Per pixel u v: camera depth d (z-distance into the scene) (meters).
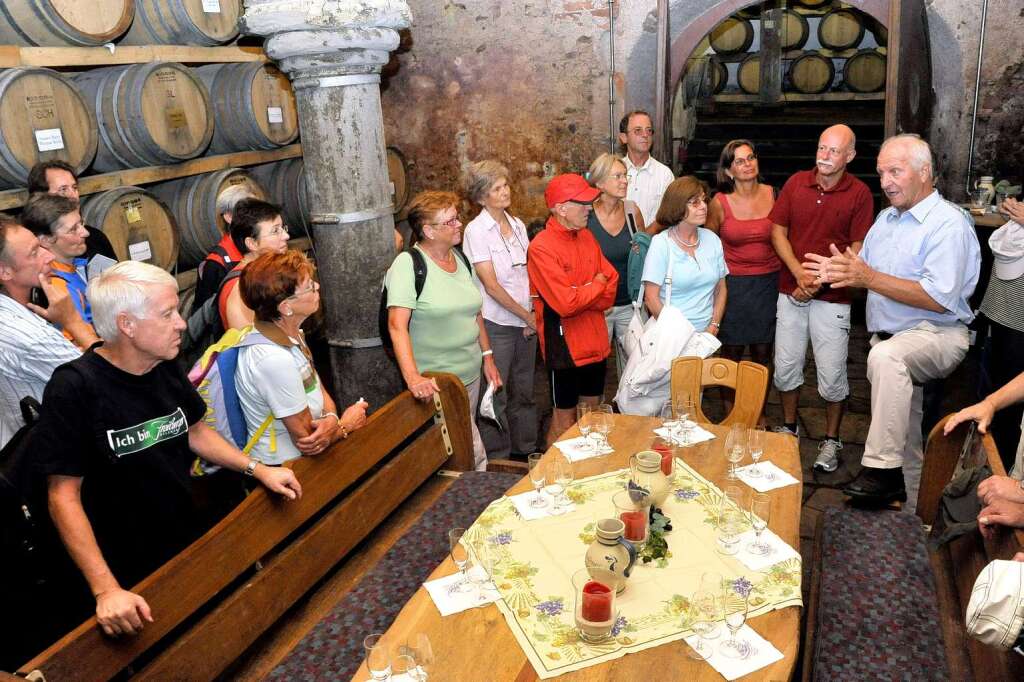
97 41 4.44
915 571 2.80
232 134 5.58
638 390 4.03
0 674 1.86
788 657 2.02
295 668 2.40
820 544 3.02
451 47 6.91
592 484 2.88
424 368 3.85
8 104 3.97
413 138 7.24
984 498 2.59
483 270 4.21
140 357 2.32
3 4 4.07
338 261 4.38
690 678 1.95
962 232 3.68
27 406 2.59
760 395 3.49
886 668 2.36
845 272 3.74
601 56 6.60
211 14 5.22
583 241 4.00
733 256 4.61
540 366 6.37
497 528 2.61
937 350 3.75
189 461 2.55
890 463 3.72
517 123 6.97
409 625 2.17
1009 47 5.84
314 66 4.06
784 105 10.16
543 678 1.96
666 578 2.32
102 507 2.34
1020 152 6.02
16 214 4.48
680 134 9.73
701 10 6.46
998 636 1.96
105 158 4.73
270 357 2.75
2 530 2.32
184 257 5.38
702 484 2.88
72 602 2.51
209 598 2.42
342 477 3.02
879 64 9.02
